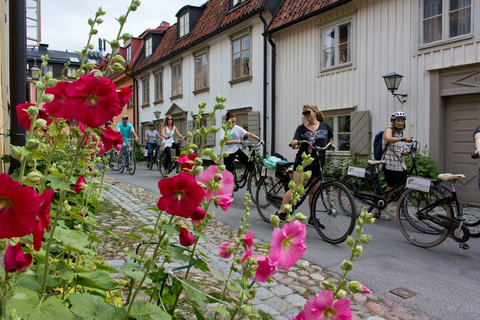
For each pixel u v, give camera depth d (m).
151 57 23.48
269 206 5.87
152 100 23.66
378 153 6.14
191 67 18.75
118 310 1.10
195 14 19.08
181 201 1.13
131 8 1.21
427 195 4.76
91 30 1.42
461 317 2.80
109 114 0.98
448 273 3.75
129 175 12.54
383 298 3.12
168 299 1.45
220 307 1.19
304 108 5.40
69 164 1.37
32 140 0.89
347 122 10.80
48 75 1.04
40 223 0.81
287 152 12.77
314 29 11.64
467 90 7.99
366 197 5.86
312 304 0.97
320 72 11.44
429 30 8.71
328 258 4.15
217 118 16.45
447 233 4.49
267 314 2.66
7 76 6.61
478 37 7.76
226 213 6.45
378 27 9.74
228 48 15.71
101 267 1.40
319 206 5.02
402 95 9.15
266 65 13.37
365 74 10.11
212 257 3.82
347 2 10.20
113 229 4.70
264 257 1.21
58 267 1.23
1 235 0.71
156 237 4.16
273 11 13.12
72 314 0.98
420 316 2.80
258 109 13.98
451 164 8.46
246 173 7.90
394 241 4.93
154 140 15.03
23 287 1.03
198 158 1.28
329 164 10.73
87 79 0.96
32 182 0.92
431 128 8.65
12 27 3.13
